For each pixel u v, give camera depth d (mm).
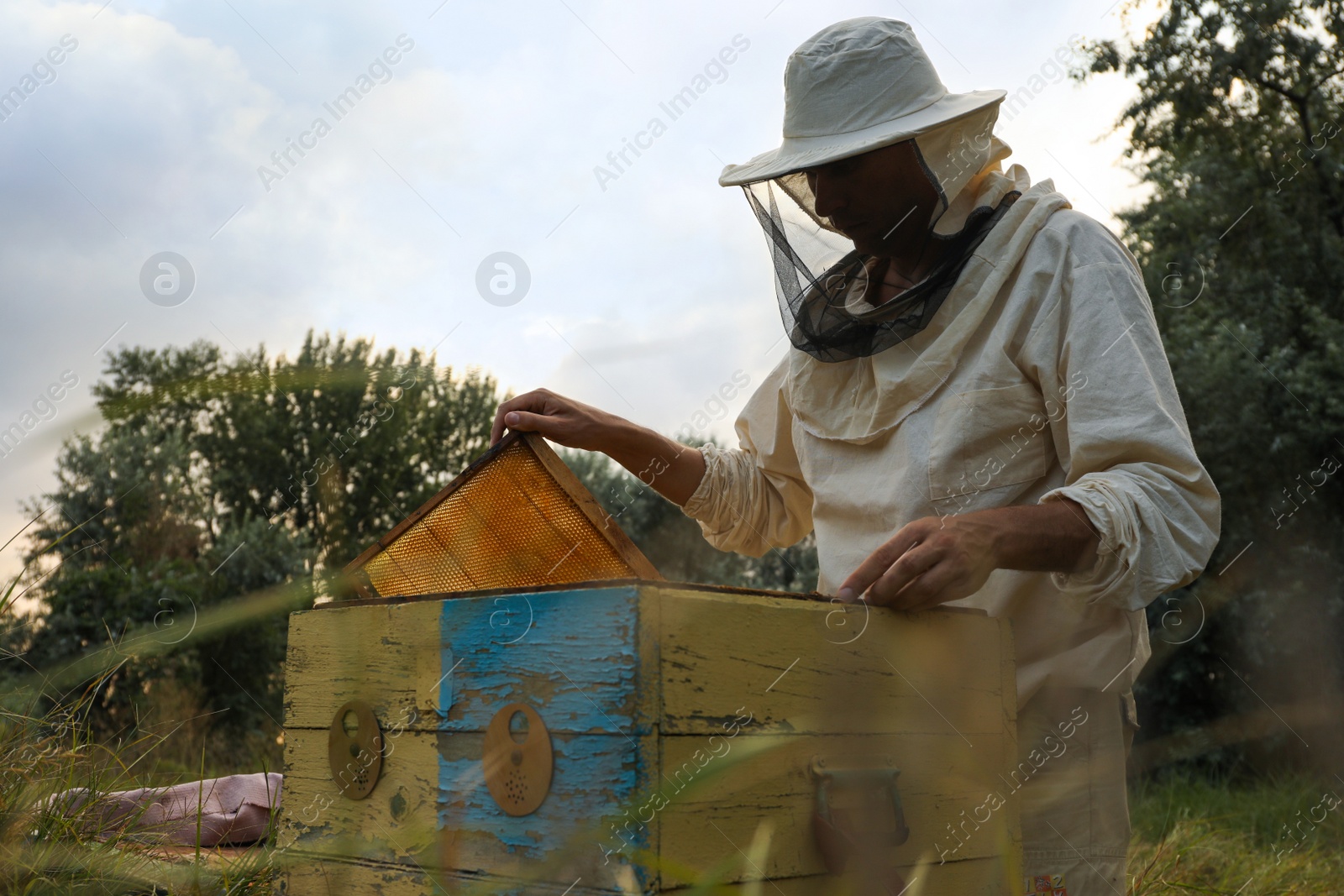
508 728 1187
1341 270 8125
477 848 1203
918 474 1780
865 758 1293
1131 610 1554
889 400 1831
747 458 2383
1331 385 7633
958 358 1803
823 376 1974
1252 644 7840
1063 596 1723
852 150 1773
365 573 1554
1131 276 1768
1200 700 8227
